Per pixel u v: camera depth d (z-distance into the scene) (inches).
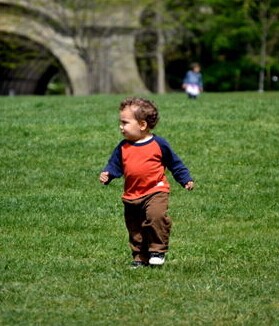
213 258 935.7
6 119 2000.5
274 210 1225.4
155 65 6461.6
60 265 895.1
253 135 1798.7
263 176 1460.4
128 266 885.8
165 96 3511.3
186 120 1982.0
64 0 5821.9
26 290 788.0
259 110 2170.3
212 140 1744.6
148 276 838.5
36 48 5979.3
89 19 5949.8
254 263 904.9
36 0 5743.1
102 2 5910.4
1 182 1409.9
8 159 1573.6
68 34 5910.4
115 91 6043.3
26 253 968.9
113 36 6033.5
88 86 5969.5
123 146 866.1
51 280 829.2
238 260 922.1
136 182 860.0
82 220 1156.5
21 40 5880.9
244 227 1121.4
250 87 6875.0
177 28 6250.0
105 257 948.0
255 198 1299.2
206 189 1363.2
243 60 6486.2
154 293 779.4
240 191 1348.4
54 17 5831.7
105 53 6018.7
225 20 6176.2
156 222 853.2
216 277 837.8
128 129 855.7
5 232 1092.5
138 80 6072.8
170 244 1014.4
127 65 6077.8
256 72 6865.2
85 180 1424.7
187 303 745.6
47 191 1348.4
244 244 1011.3
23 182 1411.2
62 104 2491.4
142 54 6269.7
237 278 837.2
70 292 782.5
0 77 6796.3
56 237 1060.5
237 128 1875.0
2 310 724.7
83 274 853.8
